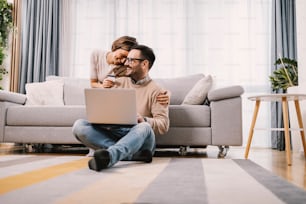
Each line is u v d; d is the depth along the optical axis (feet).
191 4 14.12
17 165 5.63
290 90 10.16
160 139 8.75
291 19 13.29
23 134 9.21
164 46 14.14
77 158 7.06
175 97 10.78
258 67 13.67
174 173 4.71
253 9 13.84
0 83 13.94
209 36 13.97
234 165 5.83
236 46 13.85
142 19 14.26
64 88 11.41
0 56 13.34
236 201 2.86
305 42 9.91
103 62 8.93
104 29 14.35
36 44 13.98
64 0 14.35
